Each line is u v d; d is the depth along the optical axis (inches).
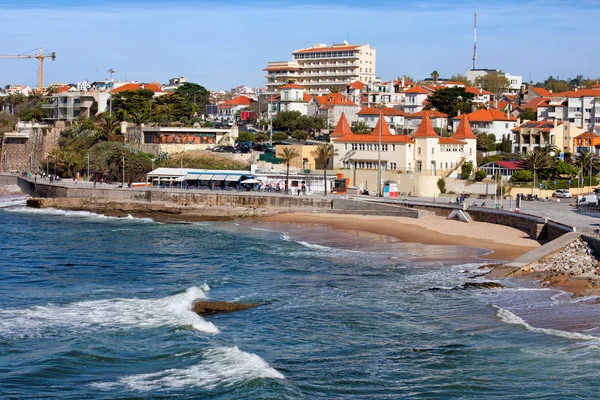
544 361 1829.5
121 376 1793.8
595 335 2015.3
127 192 5866.1
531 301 2422.5
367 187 6117.1
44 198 5964.6
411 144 6166.3
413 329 2156.7
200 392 1678.2
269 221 4894.2
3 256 3533.5
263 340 2084.2
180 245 3863.2
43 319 2283.5
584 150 6934.1
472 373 1769.2
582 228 3526.1
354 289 2706.7
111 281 2925.7
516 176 5989.2
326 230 4404.5
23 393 1695.4
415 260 3331.7
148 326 2201.0
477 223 4480.8
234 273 3061.0
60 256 3538.4
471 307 2378.2
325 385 1718.8
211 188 5979.3
